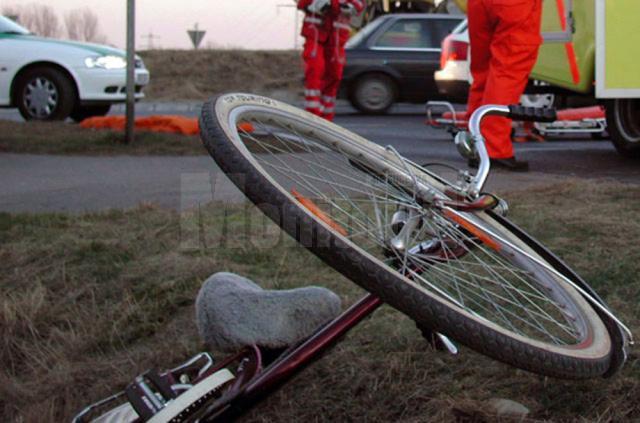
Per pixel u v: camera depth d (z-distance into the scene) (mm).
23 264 4344
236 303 2463
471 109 6664
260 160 2127
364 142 2402
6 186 6469
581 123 9211
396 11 17562
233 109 2148
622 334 2240
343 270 1753
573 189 5105
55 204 5750
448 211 2189
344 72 14828
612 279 3418
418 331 3115
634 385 2635
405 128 11938
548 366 1884
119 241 4496
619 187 5145
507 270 2344
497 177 6168
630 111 7625
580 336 2215
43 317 3830
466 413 2605
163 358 3334
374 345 3066
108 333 3645
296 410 2809
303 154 2264
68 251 4395
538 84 8109
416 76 14758
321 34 8031
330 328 2129
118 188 6285
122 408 2422
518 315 2393
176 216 4910
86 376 3359
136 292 3900
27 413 3170
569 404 2615
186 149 8281
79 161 7746
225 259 3980
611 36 6969
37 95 11562
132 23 8430
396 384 2824
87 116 12555
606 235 3988
